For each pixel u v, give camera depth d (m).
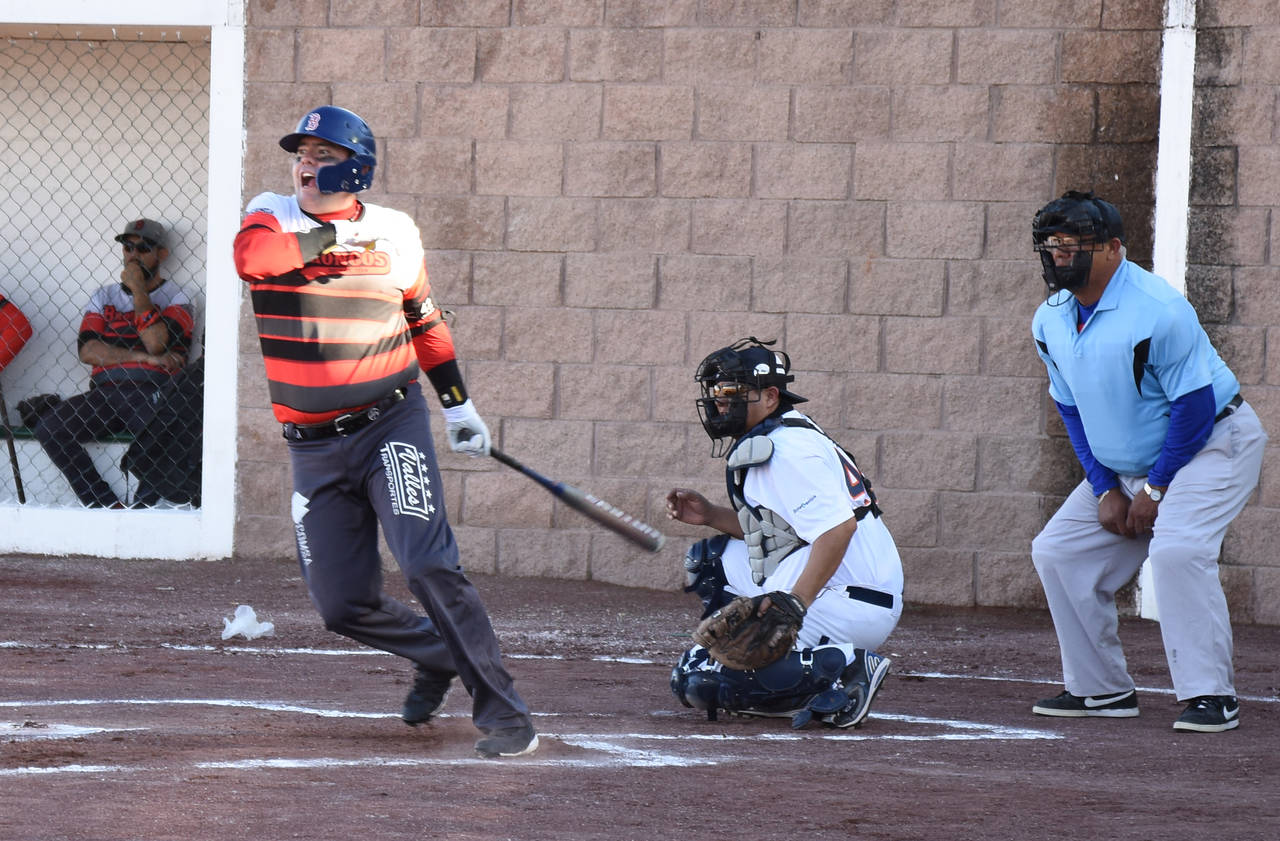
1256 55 32.25
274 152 35.88
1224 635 19.53
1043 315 20.50
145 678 21.44
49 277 41.34
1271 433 32.34
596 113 34.84
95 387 38.22
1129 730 19.31
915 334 34.03
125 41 40.19
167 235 40.41
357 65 35.53
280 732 17.08
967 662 26.38
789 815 13.21
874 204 34.09
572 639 27.70
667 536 34.72
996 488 33.81
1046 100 33.53
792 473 18.34
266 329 15.53
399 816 12.72
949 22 33.75
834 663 18.52
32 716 17.78
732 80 34.41
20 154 41.19
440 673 17.34
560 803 13.46
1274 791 15.02
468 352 35.38
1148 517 19.78
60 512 36.75
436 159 35.38
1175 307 19.17
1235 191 32.44
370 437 15.63
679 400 34.75
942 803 13.87
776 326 34.44
